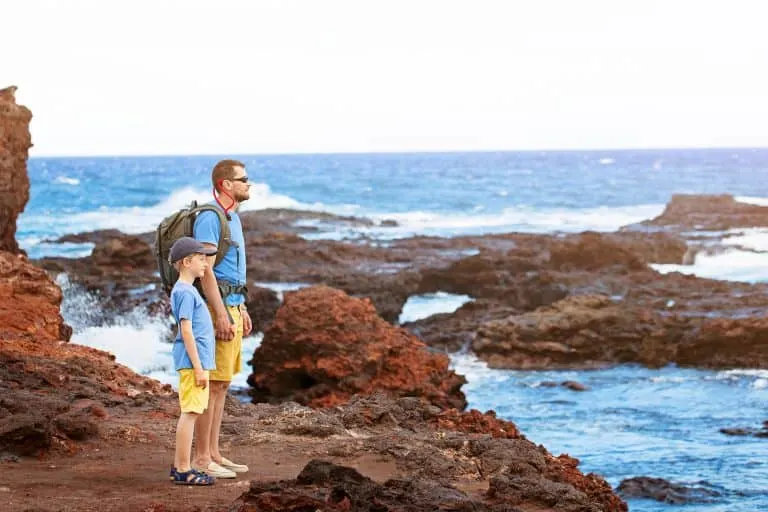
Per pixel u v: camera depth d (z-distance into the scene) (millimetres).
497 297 35125
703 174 148625
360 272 39531
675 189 117250
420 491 6766
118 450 8469
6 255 16859
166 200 90938
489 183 126188
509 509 6598
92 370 11578
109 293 32625
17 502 6754
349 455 8648
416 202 98438
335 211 89438
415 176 142625
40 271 16469
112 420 9484
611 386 24250
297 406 10328
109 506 6660
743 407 21719
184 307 7090
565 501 7379
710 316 29688
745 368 26094
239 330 7742
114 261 36969
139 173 150250
